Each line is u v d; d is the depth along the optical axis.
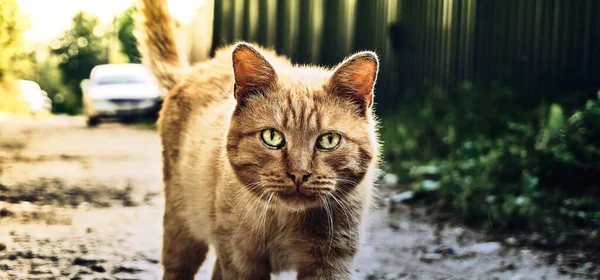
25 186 1.80
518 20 2.35
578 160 1.60
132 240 1.31
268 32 3.02
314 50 3.15
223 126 1.00
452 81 2.67
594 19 2.08
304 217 0.95
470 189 1.58
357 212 0.96
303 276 0.96
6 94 5.68
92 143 3.28
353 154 0.95
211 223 1.00
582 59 2.12
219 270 1.10
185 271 1.09
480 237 1.38
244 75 0.96
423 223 1.49
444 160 1.95
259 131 0.94
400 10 3.02
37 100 6.10
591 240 1.31
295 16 3.08
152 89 4.71
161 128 1.11
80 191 1.80
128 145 3.24
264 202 0.94
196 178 1.02
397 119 2.61
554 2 2.21
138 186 1.95
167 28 1.16
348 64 0.95
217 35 2.82
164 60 1.16
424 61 2.87
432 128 2.27
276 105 0.95
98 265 1.17
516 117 2.02
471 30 2.57
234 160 0.95
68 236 1.31
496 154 1.71
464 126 2.11
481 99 2.21
